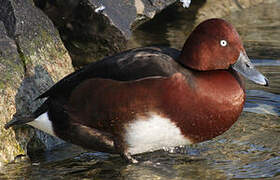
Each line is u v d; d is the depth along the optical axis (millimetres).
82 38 12445
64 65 11055
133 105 8148
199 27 8500
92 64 8734
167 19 16562
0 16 10258
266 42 15000
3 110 9117
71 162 9156
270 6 18156
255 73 8578
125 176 8609
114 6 12523
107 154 9484
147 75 8141
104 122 8422
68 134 8820
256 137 9898
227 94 8312
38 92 9945
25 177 8547
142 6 13438
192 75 8297
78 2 11898
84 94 8461
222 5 17516
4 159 8969
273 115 10812
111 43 12562
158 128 8234
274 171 8602
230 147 9562
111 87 8258
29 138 9461
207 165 8914
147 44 14414
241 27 16250
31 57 10188
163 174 8641
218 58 8438
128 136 8422
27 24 10469
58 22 12117
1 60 9570
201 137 8477
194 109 8156
